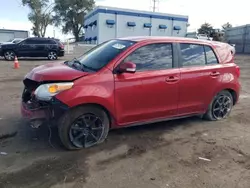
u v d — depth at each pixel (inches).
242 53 1529.3
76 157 150.8
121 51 167.3
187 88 188.7
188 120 219.8
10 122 202.5
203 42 203.5
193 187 125.4
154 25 1813.5
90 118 158.9
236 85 219.5
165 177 133.3
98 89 153.6
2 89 330.3
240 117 233.1
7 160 145.5
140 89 167.9
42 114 150.8
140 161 148.6
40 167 139.0
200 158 154.3
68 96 145.6
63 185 124.2
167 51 182.4
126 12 1706.4
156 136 184.4
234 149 167.8
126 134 185.6
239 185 128.3
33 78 156.3
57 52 780.6
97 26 1668.3
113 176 132.7
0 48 725.9
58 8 2625.5
